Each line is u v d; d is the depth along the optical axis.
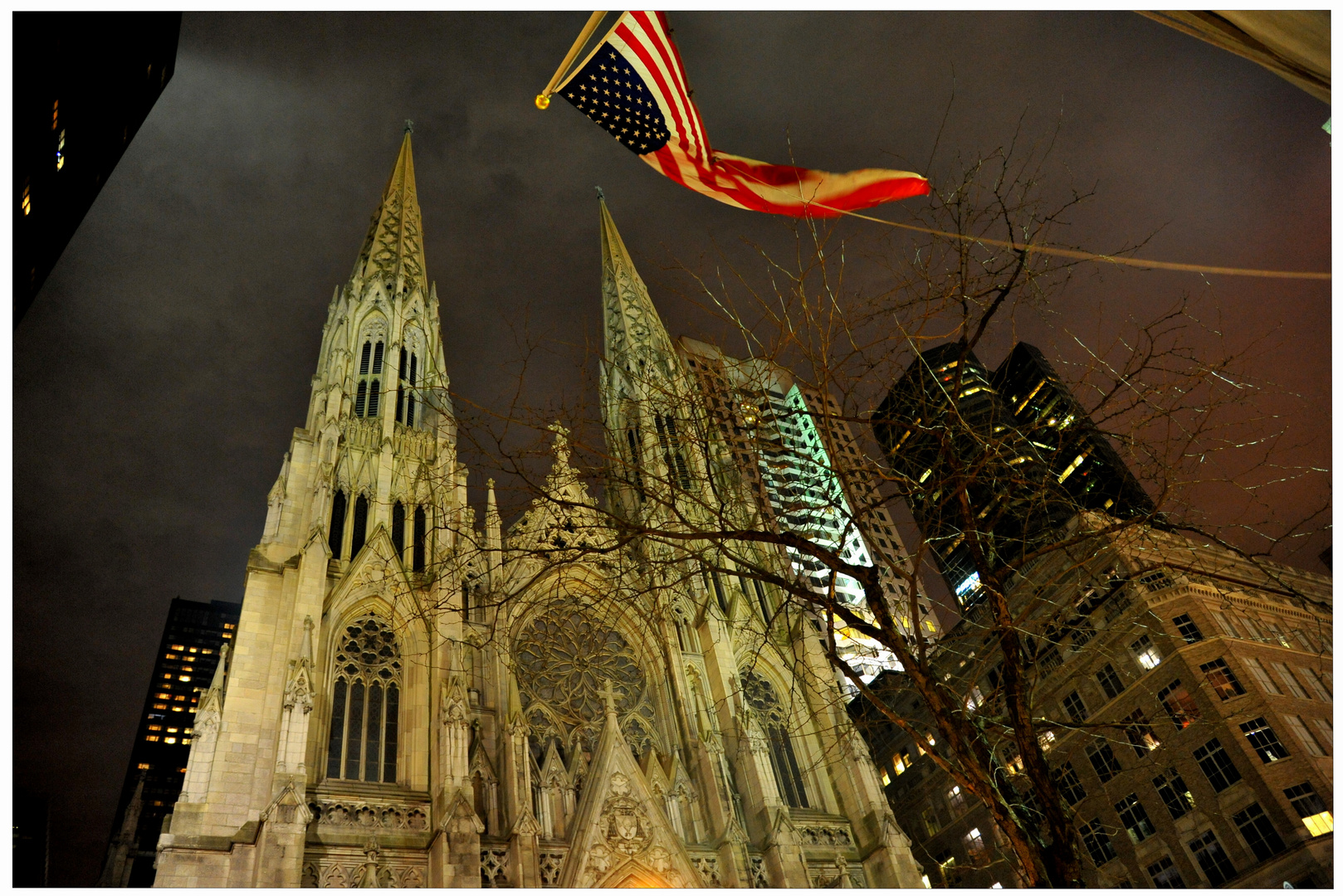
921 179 18.88
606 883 42.84
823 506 18.55
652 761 49.69
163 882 35.16
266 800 38.59
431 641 48.19
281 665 43.84
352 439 59.22
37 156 60.34
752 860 47.38
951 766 15.50
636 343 87.62
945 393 17.17
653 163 19.19
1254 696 56.31
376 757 44.00
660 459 25.73
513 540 57.75
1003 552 35.69
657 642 56.22
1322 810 51.50
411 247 83.50
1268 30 11.28
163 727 198.12
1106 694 63.22
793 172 19.11
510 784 43.94
